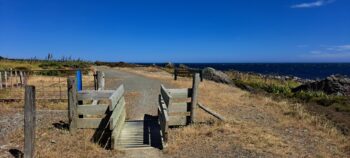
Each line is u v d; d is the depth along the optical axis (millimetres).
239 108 13953
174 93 10203
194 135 9133
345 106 15227
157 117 11703
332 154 8219
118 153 7793
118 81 25844
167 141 8219
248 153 7871
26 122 6645
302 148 8570
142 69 52188
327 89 21047
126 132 9617
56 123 10023
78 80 13094
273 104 14953
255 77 33688
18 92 15992
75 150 7727
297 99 18000
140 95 16984
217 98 16312
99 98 9320
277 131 10281
